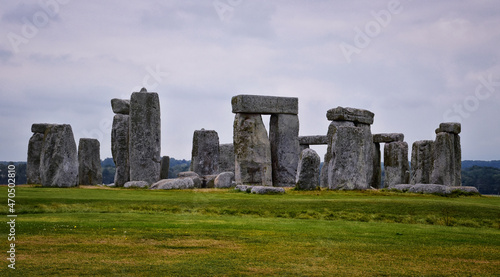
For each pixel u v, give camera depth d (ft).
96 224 63.57
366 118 139.13
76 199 82.99
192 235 57.47
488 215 75.31
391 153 157.69
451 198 94.02
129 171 132.46
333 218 74.59
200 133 158.71
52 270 41.63
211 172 157.99
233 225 65.21
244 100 129.18
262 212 77.46
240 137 129.59
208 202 83.25
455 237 59.57
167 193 99.14
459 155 141.79
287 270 43.29
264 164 129.29
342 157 106.83
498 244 55.57
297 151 134.31
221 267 43.73
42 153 117.19
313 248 51.80
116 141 139.64
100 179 140.67
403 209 78.02
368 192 100.83
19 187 112.78
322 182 132.05
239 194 96.84
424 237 59.16
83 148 137.80
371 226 67.05
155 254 47.98
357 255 49.08
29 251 48.03
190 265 44.19
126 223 65.00
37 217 69.41
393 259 47.75
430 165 148.87
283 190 98.43
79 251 48.42
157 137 132.26
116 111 143.95
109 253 47.91
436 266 45.42
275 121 135.13
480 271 44.04
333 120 134.21
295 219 73.10
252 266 44.29
